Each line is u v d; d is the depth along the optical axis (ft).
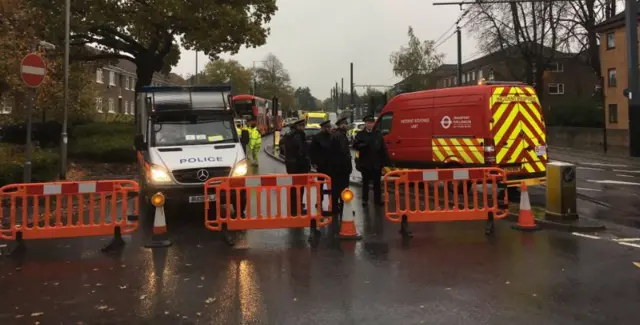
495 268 20.74
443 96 39.01
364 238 26.43
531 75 130.31
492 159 35.63
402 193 42.24
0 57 39.22
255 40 75.72
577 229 27.35
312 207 31.96
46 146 67.87
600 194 41.78
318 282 19.20
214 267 21.40
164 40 78.69
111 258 23.08
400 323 15.23
